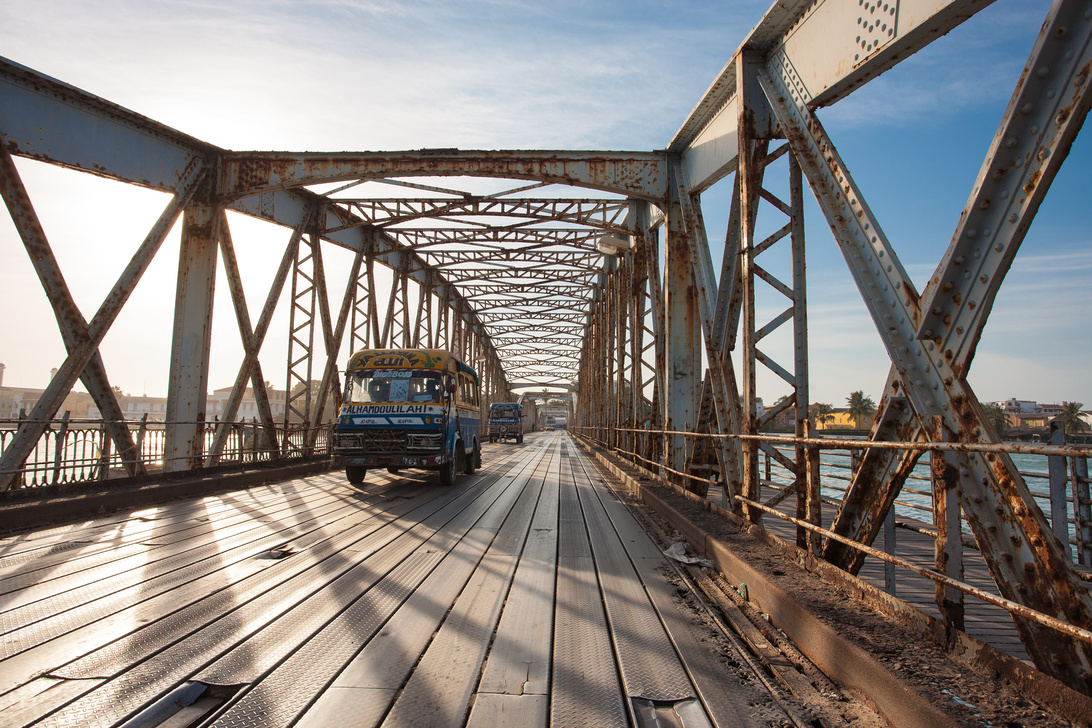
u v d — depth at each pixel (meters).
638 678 2.93
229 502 8.59
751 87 5.62
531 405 83.44
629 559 5.53
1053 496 5.09
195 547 5.68
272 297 12.80
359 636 3.43
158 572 4.75
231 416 11.62
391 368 11.28
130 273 9.14
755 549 4.94
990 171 2.56
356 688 2.76
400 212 14.59
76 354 8.17
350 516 7.62
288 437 13.30
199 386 10.61
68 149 8.58
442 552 5.69
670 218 10.23
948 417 2.86
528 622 3.74
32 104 8.14
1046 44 2.31
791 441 4.50
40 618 3.66
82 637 3.36
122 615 3.73
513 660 3.13
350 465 10.93
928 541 6.69
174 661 3.04
